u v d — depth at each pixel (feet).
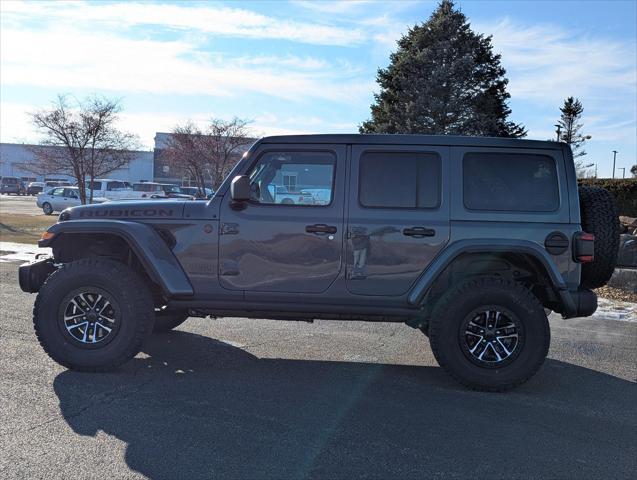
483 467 12.05
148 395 15.81
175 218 17.93
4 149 248.32
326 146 17.78
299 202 17.76
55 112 78.23
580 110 158.40
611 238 17.62
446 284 18.34
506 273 18.40
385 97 106.63
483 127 96.22
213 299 17.90
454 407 15.67
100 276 17.39
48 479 11.05
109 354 17.46
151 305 17.87
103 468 11.55
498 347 17.02
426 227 17.25
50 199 103.55
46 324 17.51
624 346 23.31
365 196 17.56
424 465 12.05
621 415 15.37
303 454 12.40
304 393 16.40
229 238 17.70
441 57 97.66
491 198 17.51
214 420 14.15
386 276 17.37
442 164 17.54
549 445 13.28
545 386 17.85
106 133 71.67
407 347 22.20
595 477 11.75
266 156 17.98
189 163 88.38
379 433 13.65
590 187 18.99
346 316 18.19
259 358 19.98
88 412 14.43
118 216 18.26
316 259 17.49
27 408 14.58
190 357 19.81
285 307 17.79
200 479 11.21
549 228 17.25
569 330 26.37
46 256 19.85
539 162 17.66
